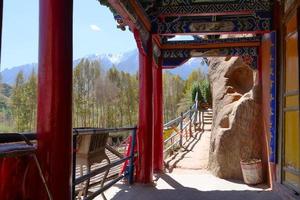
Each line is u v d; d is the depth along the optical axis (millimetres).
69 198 3436
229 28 7406
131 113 40562
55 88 3398
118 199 5938
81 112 36219
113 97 41812
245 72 10297
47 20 3449
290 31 5852
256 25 7254
